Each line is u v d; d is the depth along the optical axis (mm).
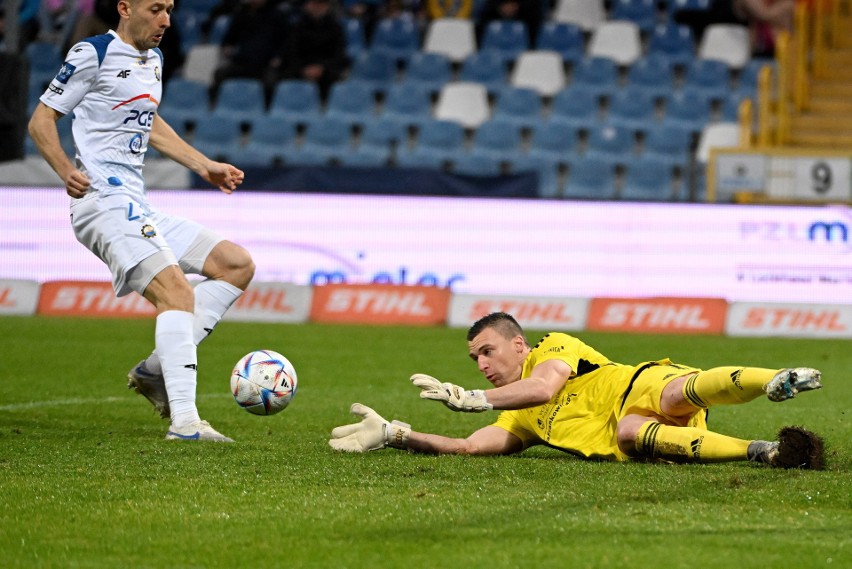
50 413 24000
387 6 68375
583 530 13227
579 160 58906
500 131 60438
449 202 47312
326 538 12969
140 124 20312
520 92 62469
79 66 19609
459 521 13680
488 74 64938
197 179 50250
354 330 43531
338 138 60125
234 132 60344
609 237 47281
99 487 15602
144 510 14266
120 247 19984
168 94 62094
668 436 17406
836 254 46938
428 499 14859
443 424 23484
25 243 47562
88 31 55250
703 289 47219
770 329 45656
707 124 62688
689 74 64875
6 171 51031
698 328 45844
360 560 12102
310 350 37375
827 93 64875
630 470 17016
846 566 11867
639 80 64375
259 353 20250
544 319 46188
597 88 64250
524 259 47250
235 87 62000
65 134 58438
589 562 11969
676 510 14195
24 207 47531
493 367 18703
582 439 18266
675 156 60562
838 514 14016
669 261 47250
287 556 12266
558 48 67062
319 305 46625
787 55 61875
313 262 47219
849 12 68875
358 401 26906
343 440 18844
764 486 15602
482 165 58750
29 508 14359
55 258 47625
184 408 20219
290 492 15328
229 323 44906
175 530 13328
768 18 67250
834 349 40719
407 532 13188
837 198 50312
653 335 44531
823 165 50312
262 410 20000
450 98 62688
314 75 62531
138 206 20172
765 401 27766
